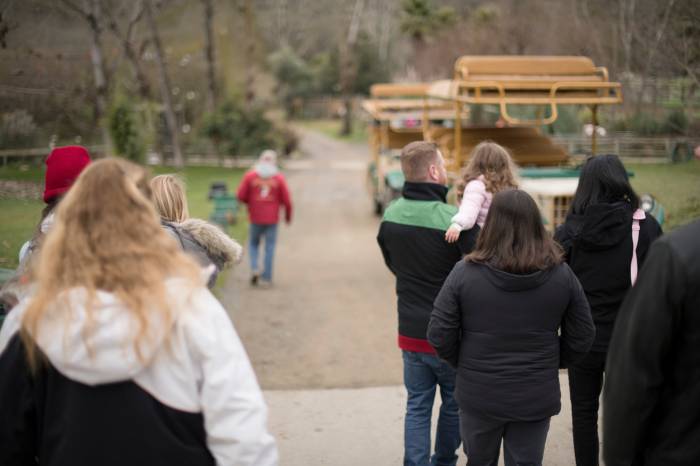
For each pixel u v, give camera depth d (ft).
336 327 26.20
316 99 250.57
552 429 16.14
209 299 6.87
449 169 33.65
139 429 6.50
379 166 57.67
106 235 6.56
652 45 38.58
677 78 39.47
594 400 12.35
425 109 44.78
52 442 6.63
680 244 6.70
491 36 89.51
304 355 22.85
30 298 6.75
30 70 38.86
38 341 6.38
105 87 76.54
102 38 84.69
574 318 10.19
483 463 10.68
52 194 11.26
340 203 72.74
